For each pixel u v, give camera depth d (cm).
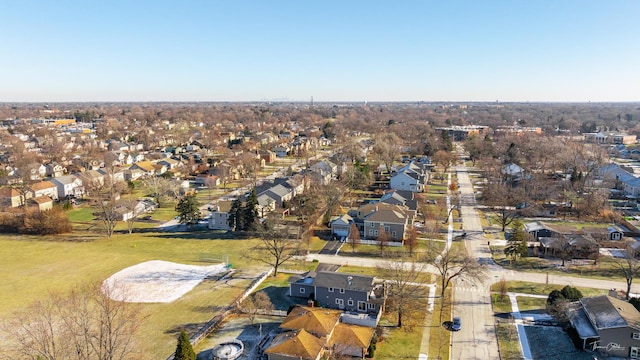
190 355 4000
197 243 8200
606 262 6838
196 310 5512
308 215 9131
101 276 6644
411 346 4650
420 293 5809
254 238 8425
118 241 8375
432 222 8525
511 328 4988
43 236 8756
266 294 5725
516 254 6931
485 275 6406
